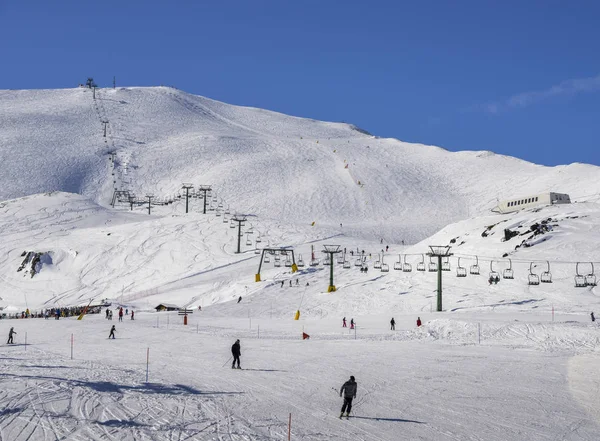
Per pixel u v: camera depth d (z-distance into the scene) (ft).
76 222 451.53
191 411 61.46
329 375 88.43
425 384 82.89
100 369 87.76
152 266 338.13
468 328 140.67
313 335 146.20
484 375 89.86
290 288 246.27
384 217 561.43
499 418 65.00
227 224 409.08
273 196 607.78
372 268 274.36
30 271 345.92
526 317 163.73
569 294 199.62
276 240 379.55
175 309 238.89
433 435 57.67
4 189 606.14
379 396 74.95
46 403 59.16
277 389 77.15
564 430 60.80
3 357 102.42
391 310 201.26
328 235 401.49
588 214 278.46
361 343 128.06
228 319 194.18
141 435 50.55
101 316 229.45
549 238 254.68
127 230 402.11
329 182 650.84
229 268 318.04
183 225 407.44
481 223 302.45
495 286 217.97
